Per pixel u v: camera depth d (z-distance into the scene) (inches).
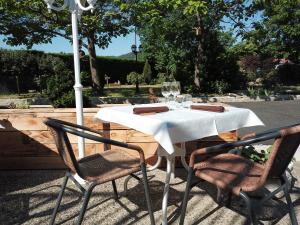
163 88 133.0
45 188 133.6
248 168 94.3
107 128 151.3
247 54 631.2
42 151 152.9
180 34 569.3
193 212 112.0
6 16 414.6
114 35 441.4
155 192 128.5
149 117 99.7
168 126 91.7
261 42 637.3
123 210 114.6
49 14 394.6
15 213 113.0
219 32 629.0
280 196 119.1
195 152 87.4
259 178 85.0
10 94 660.7
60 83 182.7
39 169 154.5
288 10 711.7
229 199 113.8
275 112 394.0
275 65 724.0
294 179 128.6
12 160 153.3
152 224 96.0
